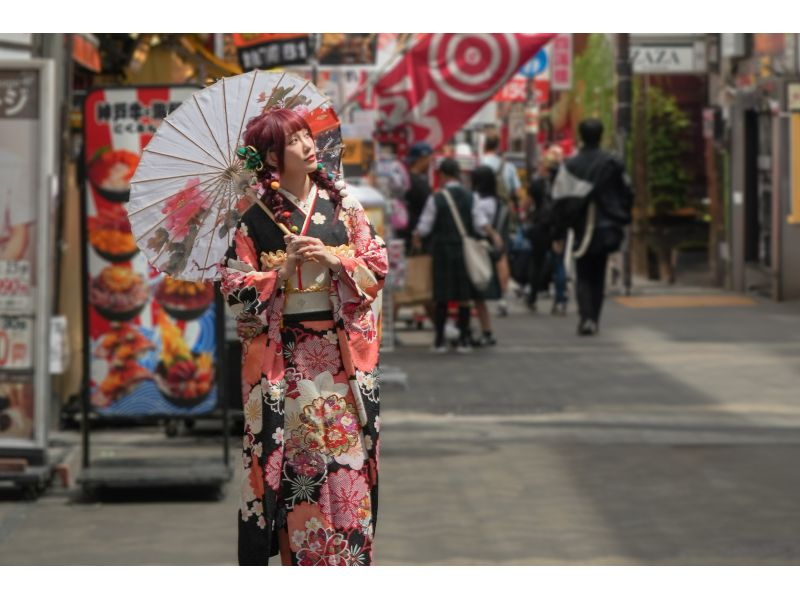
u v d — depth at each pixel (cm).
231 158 584
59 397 1191
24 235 928
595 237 1802
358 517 573
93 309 954
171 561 753
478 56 1555
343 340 568
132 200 592
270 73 584
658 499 891
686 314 2089
